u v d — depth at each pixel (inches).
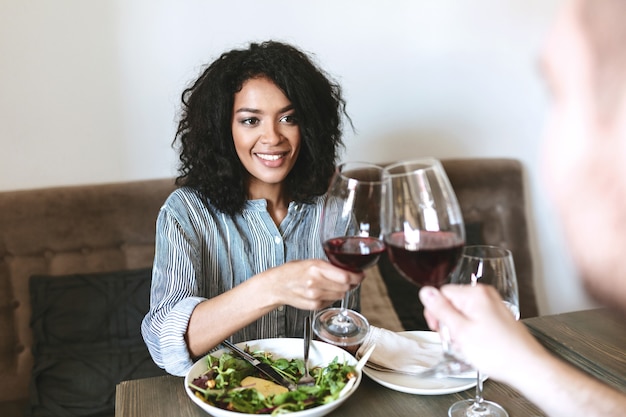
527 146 99.0
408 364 41.7
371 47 88.7
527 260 92.5
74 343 71.0
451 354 29.4
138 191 78.0
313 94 54.6
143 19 78.9
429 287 28.6
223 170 53.7
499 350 26.6
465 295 27.7
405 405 37.8
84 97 79.0
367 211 34.8
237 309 42.4
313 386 37.6
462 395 38.8
